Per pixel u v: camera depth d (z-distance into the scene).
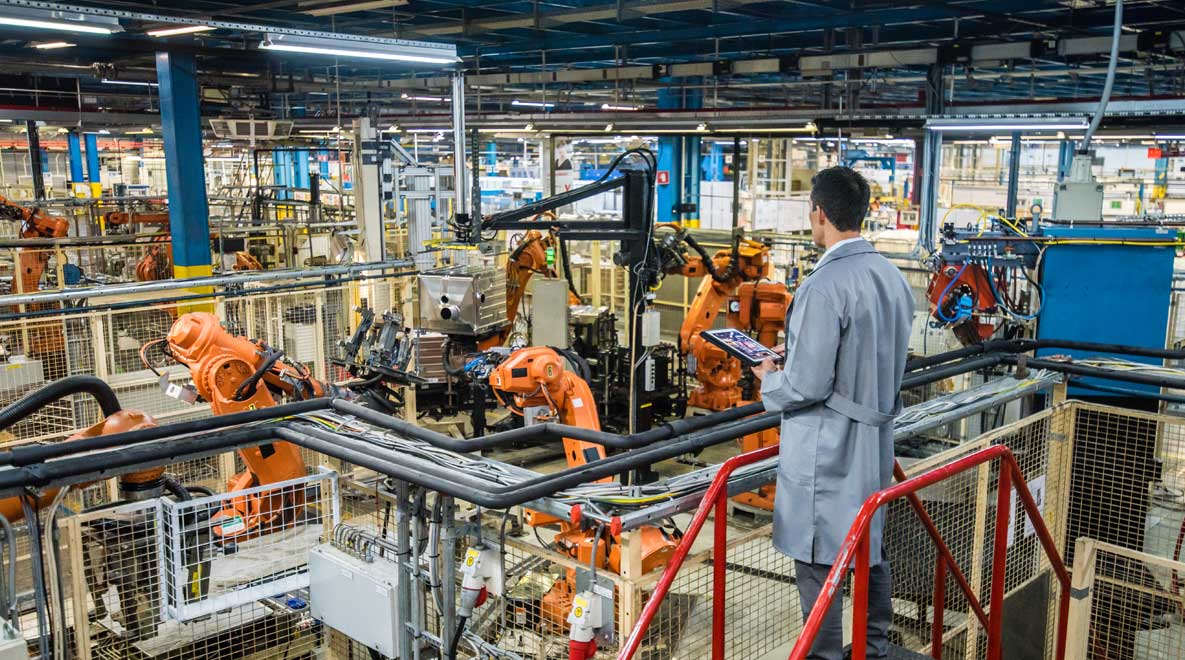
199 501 3.38
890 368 2.68
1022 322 6.17
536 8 10.00
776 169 19.16
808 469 2.63
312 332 8.63
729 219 17.16
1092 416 5.32
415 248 10.85
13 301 6.62
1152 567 4.82
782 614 3.79
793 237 12.40
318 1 9.54
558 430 3.24
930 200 10.44
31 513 2.81
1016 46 9.82
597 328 9.95
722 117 11.82
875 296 2.59
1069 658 4.09
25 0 5.82
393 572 3.12
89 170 24.03
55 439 6.86
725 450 9.60
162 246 12.25
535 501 2.79
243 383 5.23
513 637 3.41
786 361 2.63
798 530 2.66
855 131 11.34
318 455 5.54
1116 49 5.53
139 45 9.72
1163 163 21.16
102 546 3.70
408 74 16.09
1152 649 4.83
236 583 3.62
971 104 10.40
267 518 4.40
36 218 11.75
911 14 9.55
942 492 4.21
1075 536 4.95
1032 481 4.48
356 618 3.16
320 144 13.59
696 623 3.66
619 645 3.17
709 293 9.45
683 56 14.50
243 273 8.34
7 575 3.06
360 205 10.73
